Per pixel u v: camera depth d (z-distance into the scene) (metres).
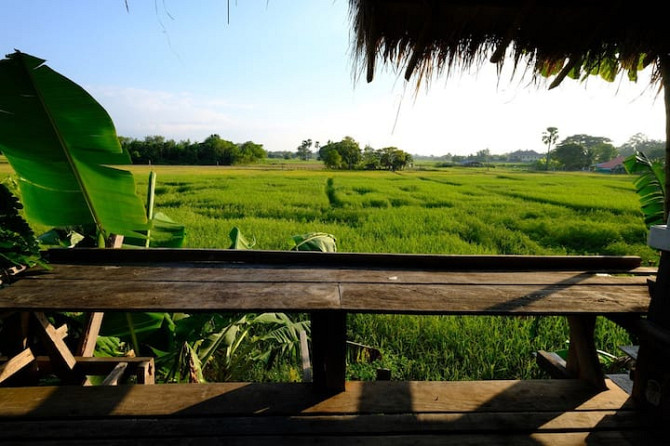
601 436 1.66
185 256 2.37
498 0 1.82
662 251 1.68
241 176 42.34
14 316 2.06
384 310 1.72
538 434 1.66
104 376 2.68
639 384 1.84
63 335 2.37
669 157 2.63
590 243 11.34
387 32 1.95
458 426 1.68
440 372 3.67
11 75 1.94
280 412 1.72
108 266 2.26
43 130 2.18
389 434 1.63
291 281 2.07
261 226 11.20
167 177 38.50
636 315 1.84
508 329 4.43
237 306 1.71
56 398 1.75
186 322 2.74
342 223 13.17
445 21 1.91
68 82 2.02
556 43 2.07
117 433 1.57
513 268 2.45
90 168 2.36
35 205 2.54
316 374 1.87
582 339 2.04
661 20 1.98
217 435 1.58
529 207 19.45
